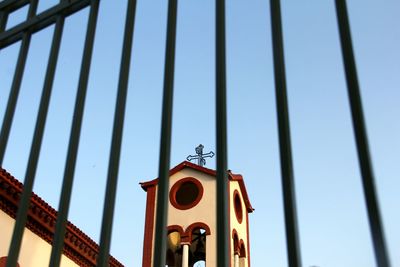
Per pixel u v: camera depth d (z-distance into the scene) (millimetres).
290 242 1992
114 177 2586
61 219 2588
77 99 2932
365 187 1915
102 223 2461
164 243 2285
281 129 2270
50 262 2471
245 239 21766
